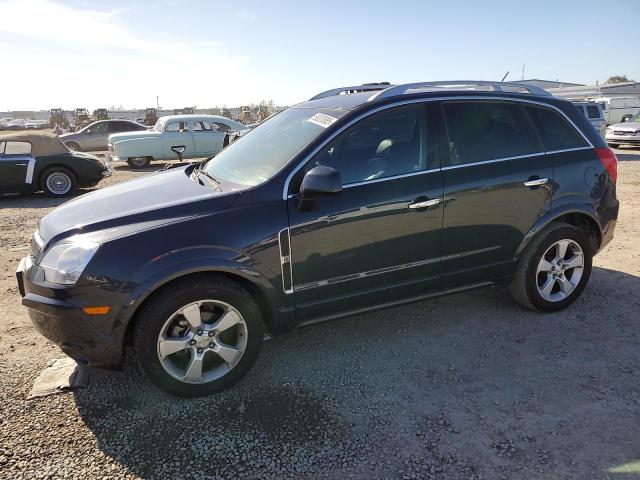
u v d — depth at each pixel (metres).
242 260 3.00
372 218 3.33
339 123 3.36
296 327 3.35
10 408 3.01
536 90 4.17
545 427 2.78
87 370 3.41
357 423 2.86
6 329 4.07
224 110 45.84
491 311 4.26
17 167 10.90
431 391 3.15
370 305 3.54
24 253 6.38
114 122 22.16
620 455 2.56
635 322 3.99
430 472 2.48
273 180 3.18
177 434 2.79
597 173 4.16
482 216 3.71
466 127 3.72
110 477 2.48
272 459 2.59
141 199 3.31
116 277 2.79
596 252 4.43
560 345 3.67
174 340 2.97
